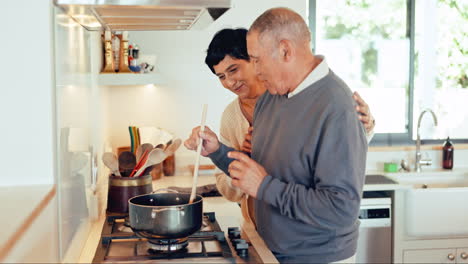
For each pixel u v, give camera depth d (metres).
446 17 3.78
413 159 3.68
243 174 1.45
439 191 3.14
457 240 3.19
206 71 3.31
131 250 1.40
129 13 1.52
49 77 1.24
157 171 3.01
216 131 3.34
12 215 1.11
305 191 1.41
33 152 1.25
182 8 1.44
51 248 1.12
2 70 1.23
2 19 1.21
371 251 3.11
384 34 3.74
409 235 3.15
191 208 1.38
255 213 1.66
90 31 1.98
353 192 1.38
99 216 1.87
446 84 3.82
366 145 1.49
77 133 1.52
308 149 1.45
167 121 3.31
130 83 2.70
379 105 3.78
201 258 1.33
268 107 1.67
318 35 3.70
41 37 1.23
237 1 3.29
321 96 1.47
